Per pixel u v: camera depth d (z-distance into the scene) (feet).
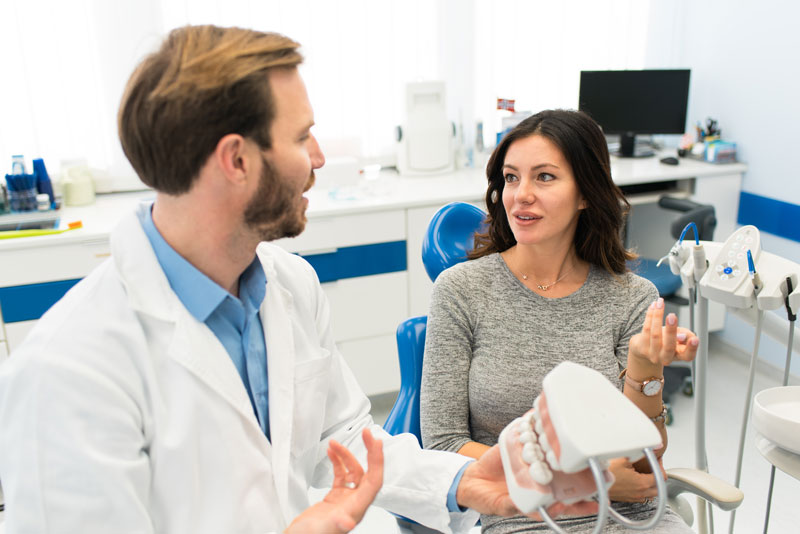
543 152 4.56
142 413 2.89
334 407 3.95
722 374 10.66
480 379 4.65
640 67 12.07
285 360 3.39
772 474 4.86
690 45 11.78
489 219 5.17
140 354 2.87
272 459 3.22
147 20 9.40
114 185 10.06
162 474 2.93
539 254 4.82
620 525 4.20
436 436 4.61
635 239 12.04
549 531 4.18
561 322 4.70
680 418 9.41
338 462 2.85
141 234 3.03
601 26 11.63
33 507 2.62
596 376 2.46
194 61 2.59
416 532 4.66
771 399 4.44
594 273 4.94
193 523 2.99
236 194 2.78
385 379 9.95
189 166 2.69
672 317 3.45
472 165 11.57
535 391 4.57
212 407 3.00
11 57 8.98
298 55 2.85
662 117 11.35
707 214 9.35
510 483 2.64
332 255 9.19
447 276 4.91
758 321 4.91
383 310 9.66
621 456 2.30
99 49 9.39
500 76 11.34
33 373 2.64
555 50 11.50
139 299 2.93
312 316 3.74
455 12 10.85
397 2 10.52
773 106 10.23
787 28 9.82
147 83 2.65
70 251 8.13
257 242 3.01
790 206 10.11
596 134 4.60
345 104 10.69
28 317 8.18
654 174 10.33
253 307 3.29
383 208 9.20
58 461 2.62
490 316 4.76
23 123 9.24
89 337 2.77
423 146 10.74
